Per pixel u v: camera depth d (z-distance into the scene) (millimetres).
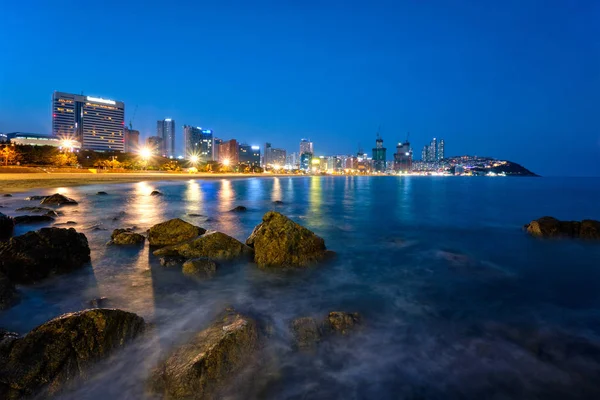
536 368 5746
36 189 40000
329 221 23062
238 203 33656
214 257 10398
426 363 5820
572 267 12062
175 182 72375
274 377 5270
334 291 9133
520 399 5000
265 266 10344
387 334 6789
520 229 20109
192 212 24984
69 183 51125
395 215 27141
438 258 13094
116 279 9273
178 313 7254
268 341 6094
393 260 12703
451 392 5125
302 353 5848
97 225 17547
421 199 44781
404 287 9695
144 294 8320
